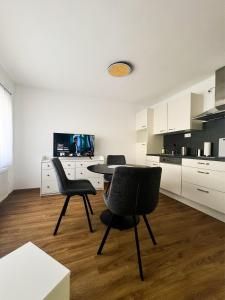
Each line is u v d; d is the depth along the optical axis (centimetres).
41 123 368
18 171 353
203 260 146
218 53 221
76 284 120
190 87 336
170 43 201
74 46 209
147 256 151
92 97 410
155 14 158
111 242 171
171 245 168
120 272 132
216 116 271
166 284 121
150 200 142
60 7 151
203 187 243
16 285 68
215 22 167
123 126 443
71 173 351
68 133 373
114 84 329
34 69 272
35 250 90
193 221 221
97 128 418
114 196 141
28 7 152
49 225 204
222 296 113
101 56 231
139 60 239
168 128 349
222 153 264
